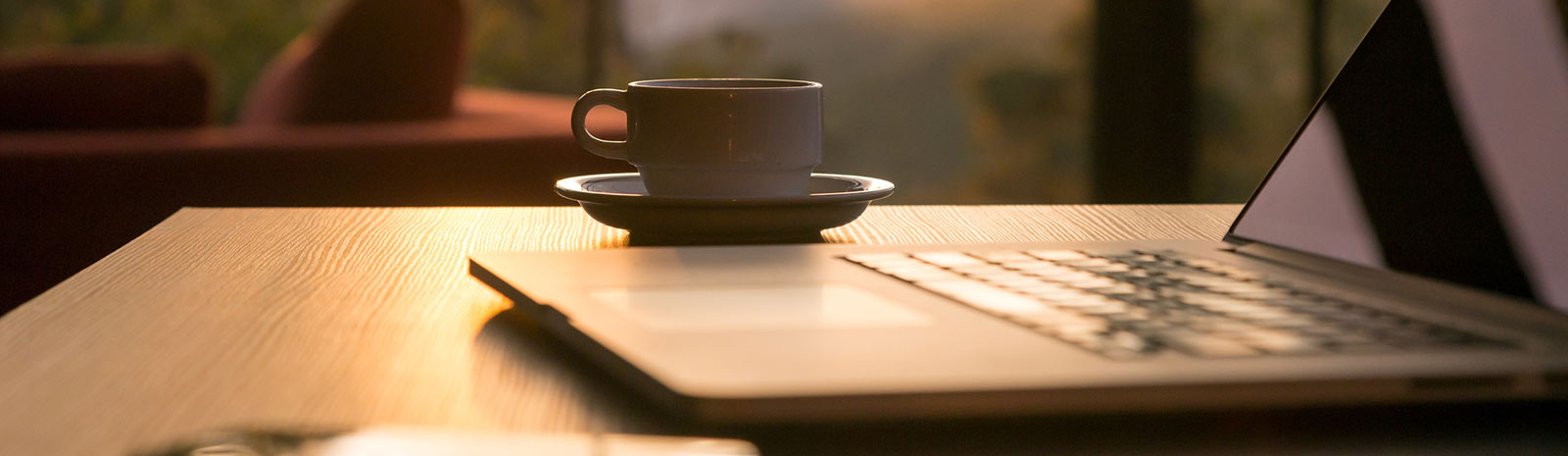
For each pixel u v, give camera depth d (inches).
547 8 132.0
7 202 71.2
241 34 132.0
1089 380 24.6
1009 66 122.6
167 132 78.7
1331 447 24.7
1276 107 113.0
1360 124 34.5
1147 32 116.7
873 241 39.5
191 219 41.9
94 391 28.2
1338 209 33.7
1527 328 28.8
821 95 40.8
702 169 39.6
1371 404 27.6
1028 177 123.3
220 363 29.4
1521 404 27.8
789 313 29.6
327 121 81.2
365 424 26.1
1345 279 31.9
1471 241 30.8
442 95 83.6
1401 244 32.0
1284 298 30.4
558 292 31.0
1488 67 32.4
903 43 124.7
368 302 32.9
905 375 24.9
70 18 131.3
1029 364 25.7
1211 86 115.6
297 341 30.5
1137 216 43.4
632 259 34.0
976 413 24.3
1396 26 35.0
